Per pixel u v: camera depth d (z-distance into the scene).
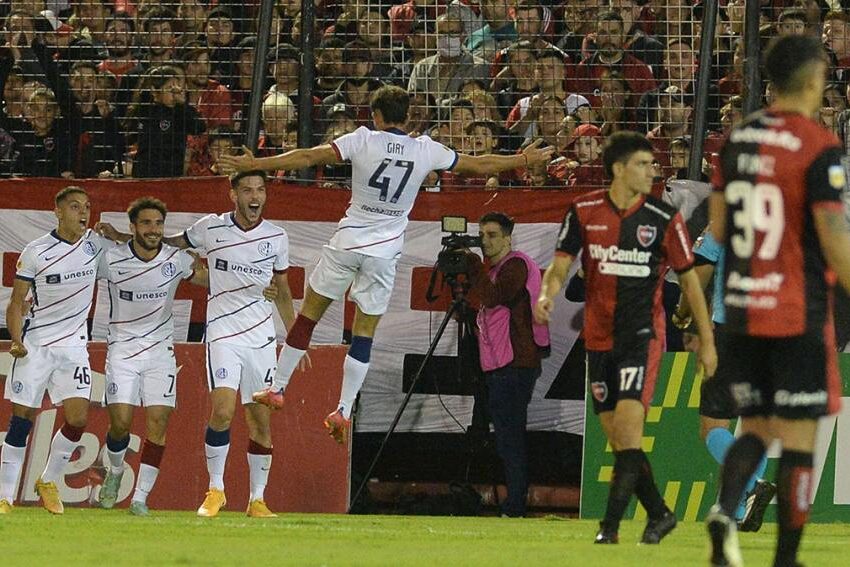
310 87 39.03
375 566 19.67
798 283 17.47
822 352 17.53
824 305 17.58
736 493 17.48
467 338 38.59
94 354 37.94
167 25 41.34
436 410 39.06
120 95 40.84
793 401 17.48
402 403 38.56
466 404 38.97
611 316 23.72
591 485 36.38
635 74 39.88
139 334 34.69
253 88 39.00
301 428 37.69
